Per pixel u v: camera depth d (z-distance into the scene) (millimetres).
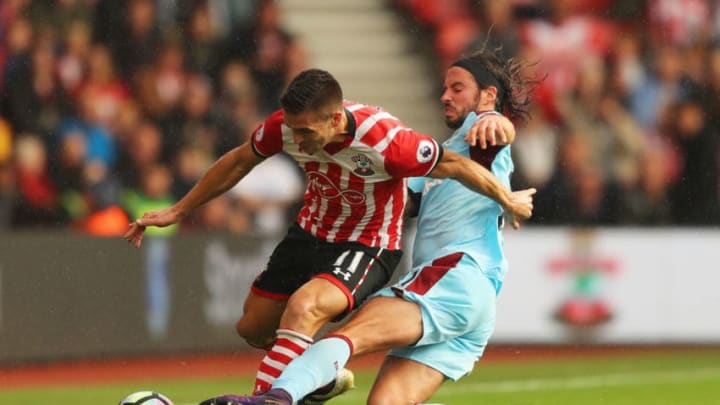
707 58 45219
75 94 37031
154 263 33719
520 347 37562
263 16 41312
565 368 33969
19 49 36531
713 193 43125
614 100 43688
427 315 16188
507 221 16953
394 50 45812
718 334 39312
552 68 43406
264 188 37938
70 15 37844
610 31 44656
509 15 44375
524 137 41312
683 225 43031
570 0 44656
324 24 45594
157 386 29328
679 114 43969
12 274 31750
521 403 27078
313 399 17016
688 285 39156
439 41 45156
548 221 41250
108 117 37188
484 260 16719
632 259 38719
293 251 17172
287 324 15586
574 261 38156
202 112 39000
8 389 28766
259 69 40844
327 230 16781
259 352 35312
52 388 28953
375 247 16625
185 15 39938
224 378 30922
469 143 15992
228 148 39219
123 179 36969
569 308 38062
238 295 35125
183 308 34094
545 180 41344
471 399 27609
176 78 38812
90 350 32750
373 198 16281
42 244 32312
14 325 31719
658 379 31703
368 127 15516
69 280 32562
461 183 16078
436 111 45344
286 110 15000
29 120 36031
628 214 42281
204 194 16906
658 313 38875
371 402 16391
